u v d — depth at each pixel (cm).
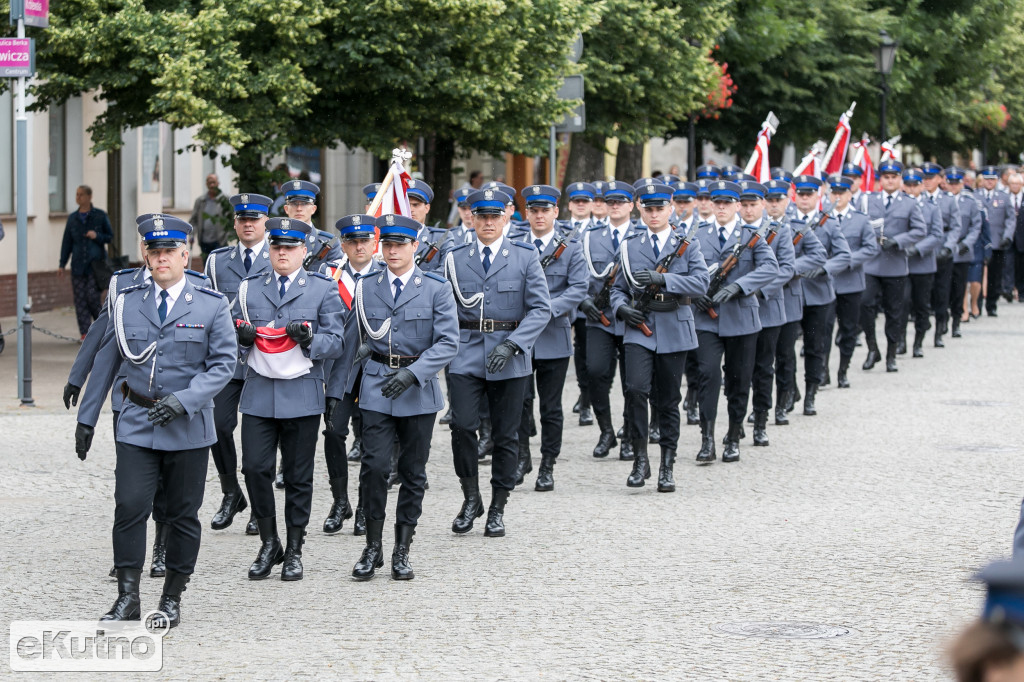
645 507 1625
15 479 1798
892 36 5278
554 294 1811
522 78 3127
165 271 1109
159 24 2747
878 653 1009
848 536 1439
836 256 2448
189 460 1106
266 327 1279
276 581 1280
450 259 1511
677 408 1741
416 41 2928
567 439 2192
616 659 1001
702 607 1156
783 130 4866
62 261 3316
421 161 4934
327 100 3027
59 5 2825
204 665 994
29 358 2439
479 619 1127
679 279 1723
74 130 4225
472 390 1477
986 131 7200
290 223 1290
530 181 6028
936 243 3094
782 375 2323
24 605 1176
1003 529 1463
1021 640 273
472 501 1494
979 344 3519
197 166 5116
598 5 3306
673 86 3962
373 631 1092
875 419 2344
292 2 2727
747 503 1639
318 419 1302
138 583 1108
